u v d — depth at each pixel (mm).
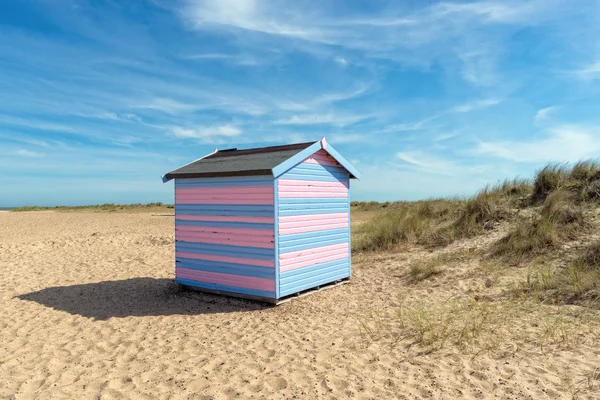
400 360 5324
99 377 5094
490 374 4770
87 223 24297
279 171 7793
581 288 6992
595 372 4570
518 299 7168
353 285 9516
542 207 11281
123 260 13234
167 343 6238
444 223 13078
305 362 5383
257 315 7547
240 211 8398
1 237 17891
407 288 8836
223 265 8711
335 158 9312
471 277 8766
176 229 9469
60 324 7234
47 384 4922
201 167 9219
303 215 8625
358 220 21688
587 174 11477
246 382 4871
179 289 9469
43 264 12508
